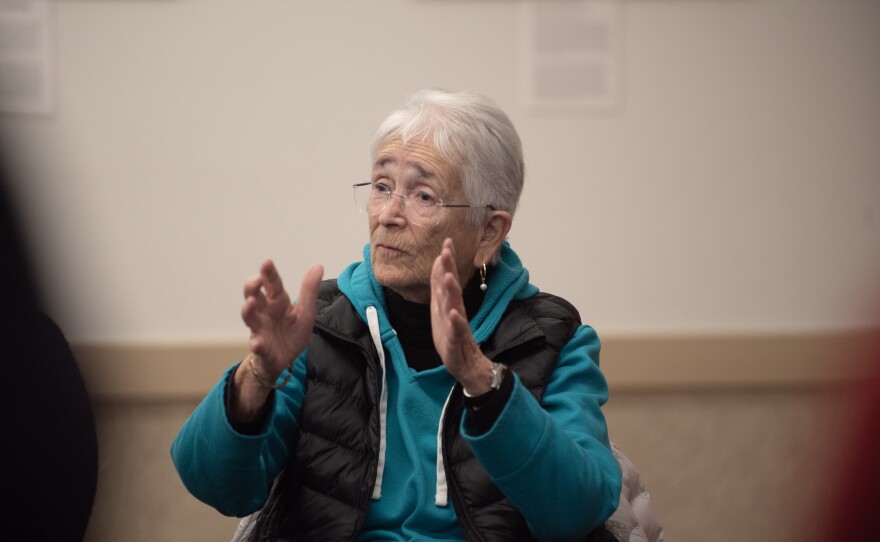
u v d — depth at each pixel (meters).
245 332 6.82
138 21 6.68
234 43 6.75
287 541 3.28
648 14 6.86
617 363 6.91
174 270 6.78
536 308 3.54
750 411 7.03
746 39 6.91
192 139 6.75
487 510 3.15
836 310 7.04
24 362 2.42
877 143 7.00
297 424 3.43
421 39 6.82
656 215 6.96
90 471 2.70
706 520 7.02
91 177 6.70
